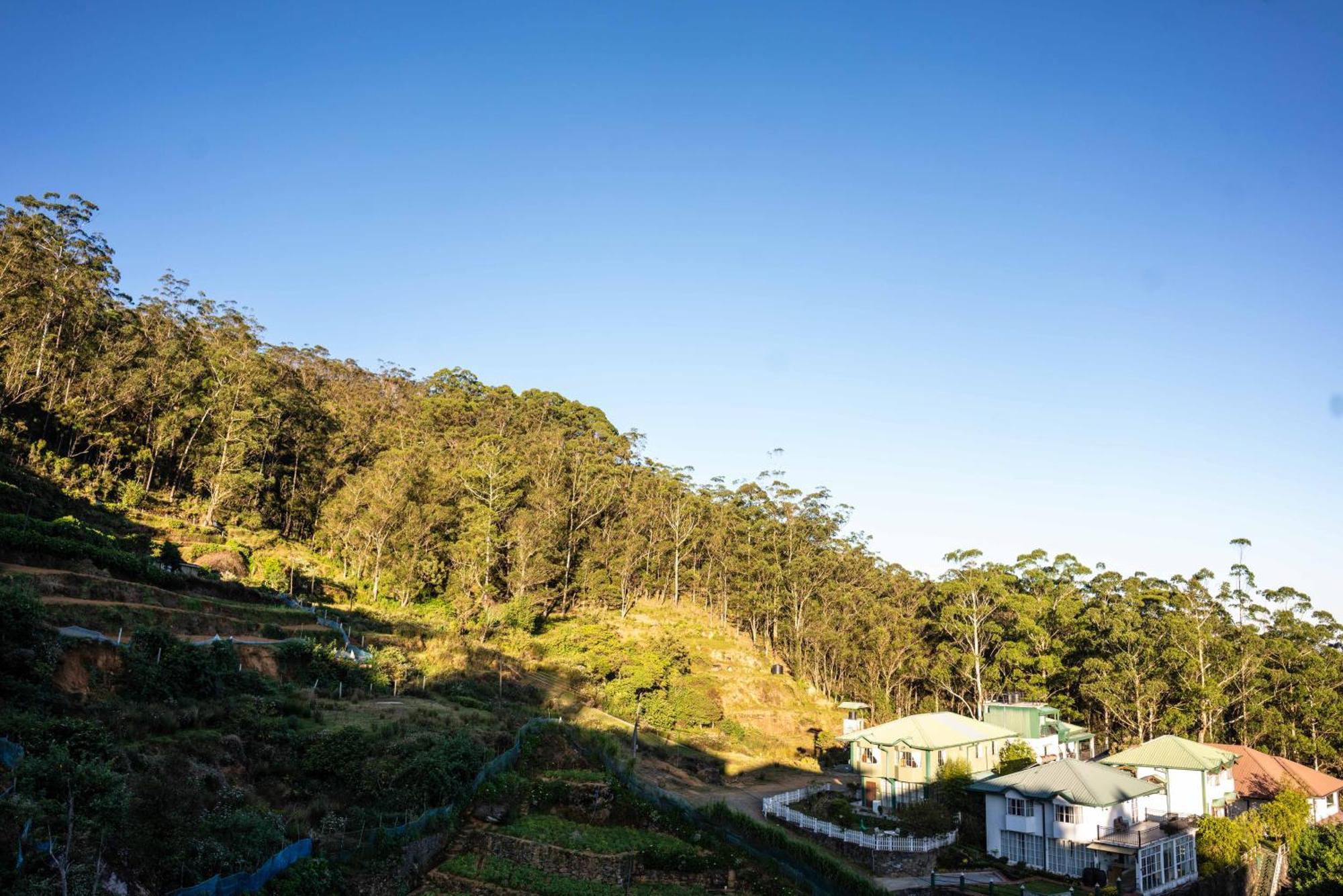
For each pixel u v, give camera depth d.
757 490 111.94
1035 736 57.44
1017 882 37.66
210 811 24.22
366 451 100.94
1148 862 36.72
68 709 26.41
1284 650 68.56
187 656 32.72
